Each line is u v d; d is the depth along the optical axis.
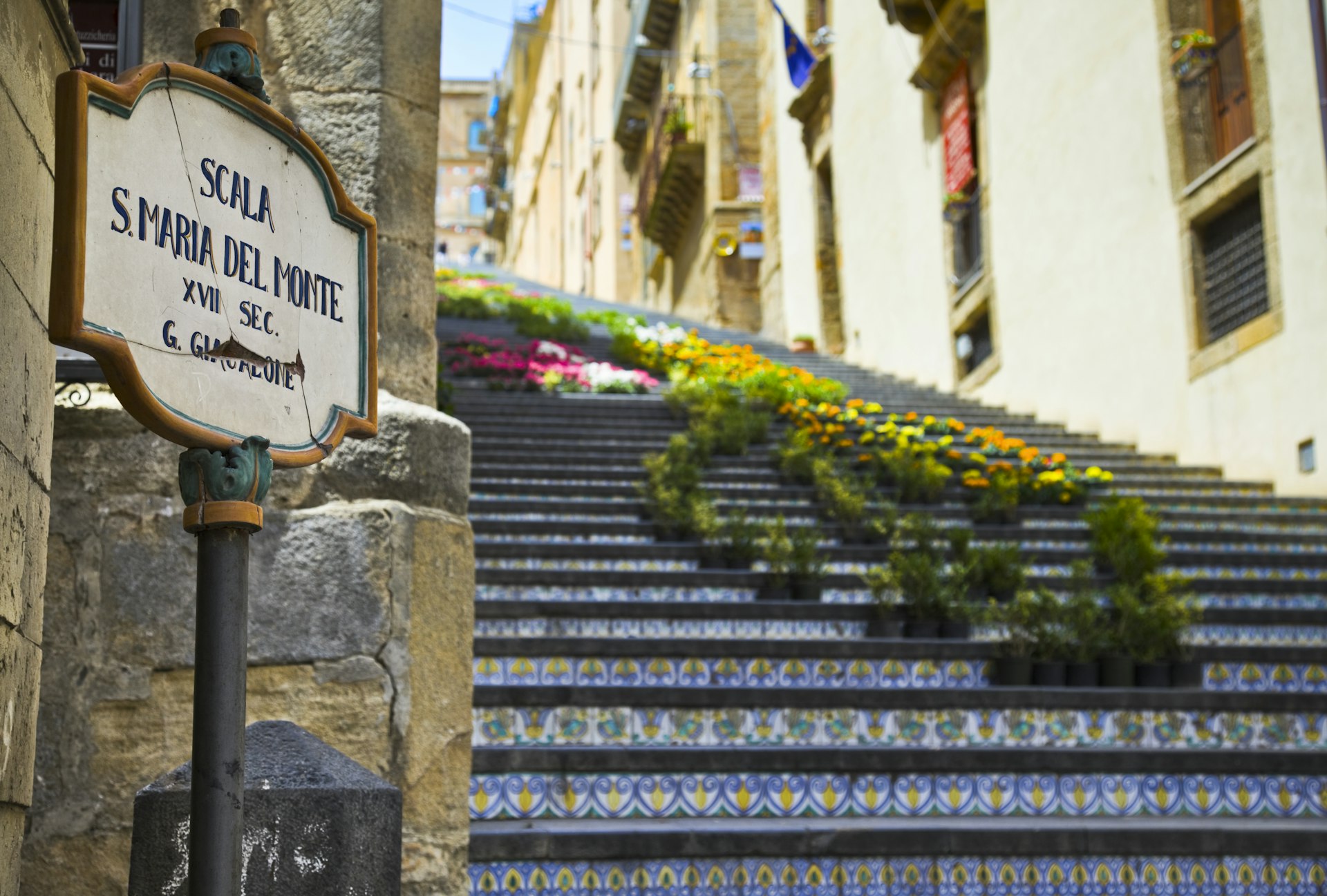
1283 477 10.30
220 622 1.66
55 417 3.24
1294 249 10.13
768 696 5.66
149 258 1.66
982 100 15.99
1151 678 6.40
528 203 59.41
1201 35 11.49
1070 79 13.75
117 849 3.11
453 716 3.45
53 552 3.19
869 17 20.25
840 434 11.78
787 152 25.05
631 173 39.44
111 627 3.19
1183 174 11.64
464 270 39.53
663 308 35.22
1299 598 7.78
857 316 20.78
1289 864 4.74
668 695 5.59
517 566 7.73
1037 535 8.89
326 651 3.25
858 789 5.20
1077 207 13.59
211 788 1.61
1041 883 4.65
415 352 3.67
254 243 1.84
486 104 78.25
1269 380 10.45
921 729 5.74
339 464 3.36
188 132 1.75
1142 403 12.32
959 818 5.14
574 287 46.53
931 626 7.00
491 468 9.73
